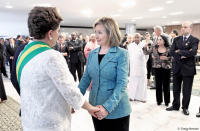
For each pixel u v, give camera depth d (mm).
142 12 9289
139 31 20328
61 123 889
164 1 6871
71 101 855
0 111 3248
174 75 3123
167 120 2855
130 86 3793
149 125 2691
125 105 1255
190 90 3006
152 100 3844
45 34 880
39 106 841
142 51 3561
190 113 3119
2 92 3789
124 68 1183
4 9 7805
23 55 881
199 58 9898
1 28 11484
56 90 857
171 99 3881
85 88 1342
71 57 5152
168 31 16578
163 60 3268
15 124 2746
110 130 1263
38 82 824
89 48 4250
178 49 2971
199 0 6742
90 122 2812
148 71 4914
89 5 7352
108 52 1215
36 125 853
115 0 6590
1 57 6355
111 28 1198
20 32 12031
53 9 897
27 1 6406
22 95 895
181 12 9414
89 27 17125
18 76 904
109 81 1205
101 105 1114
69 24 14859
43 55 828
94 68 1240
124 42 4344
